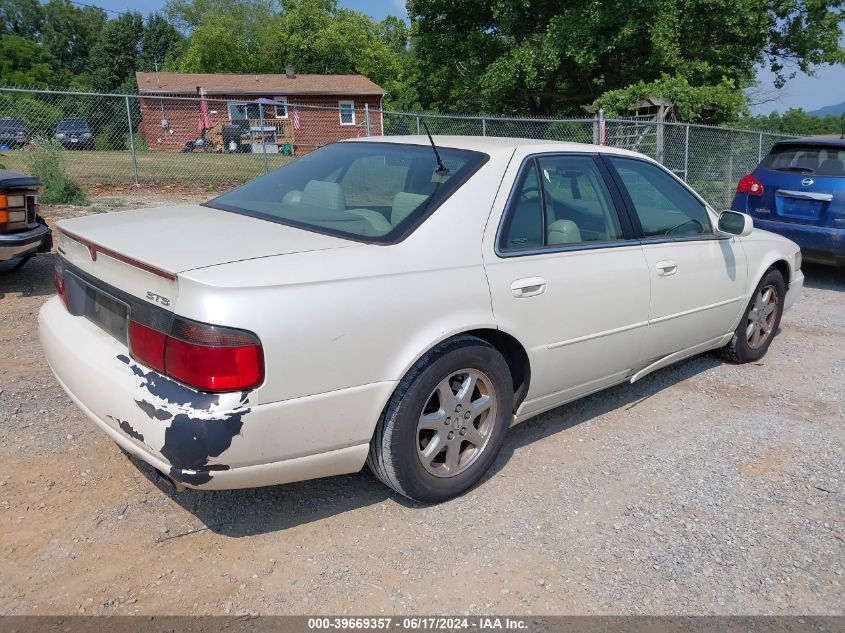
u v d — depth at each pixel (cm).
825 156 772
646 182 414
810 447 391
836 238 744
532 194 342
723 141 1483
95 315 297
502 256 318
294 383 252
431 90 2742
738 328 502
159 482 322
